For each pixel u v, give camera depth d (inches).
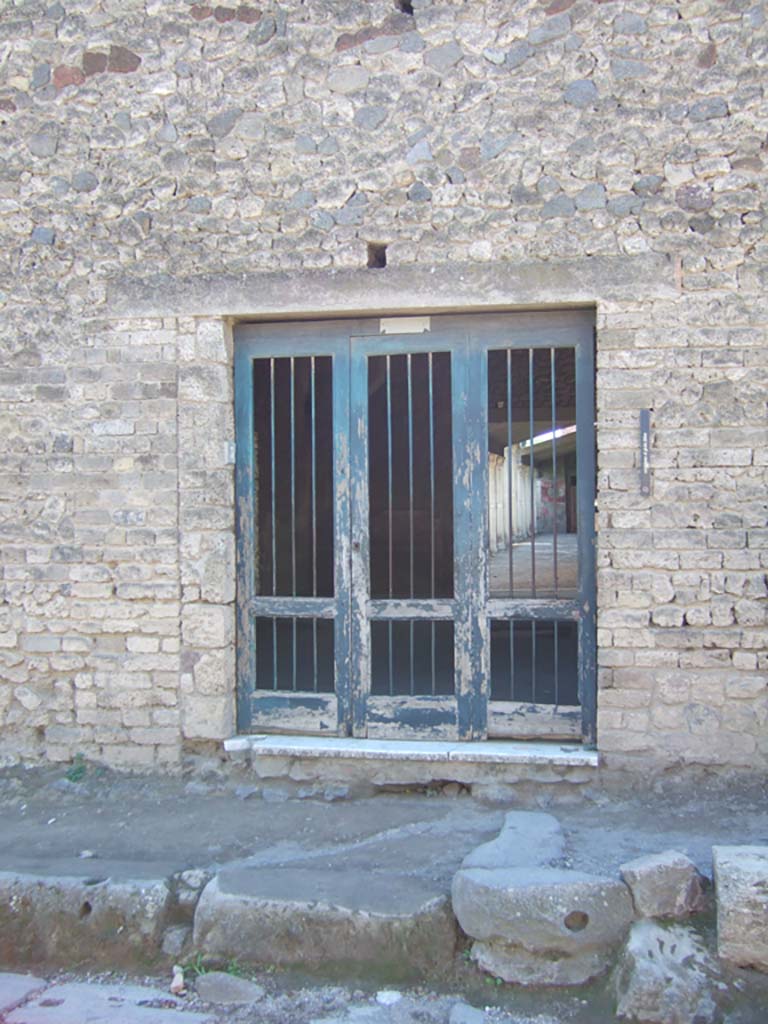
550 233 177.5
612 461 174.6
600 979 126.0
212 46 188.7
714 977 120.3
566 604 182.5
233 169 188.1
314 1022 123.2
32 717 193.8
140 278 190.9
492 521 187.0
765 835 153.7
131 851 159.9
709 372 171.9
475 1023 120.0
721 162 172.1
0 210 195.5
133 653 190.5
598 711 175.3
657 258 173.3
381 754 181.0
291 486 194.1
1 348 194.5
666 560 172.9
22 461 193.8
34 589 193.5
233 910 137.3
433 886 140.2
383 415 191.0
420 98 181.9
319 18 185.2
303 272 185.0
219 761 189.3
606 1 175.3
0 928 143.2
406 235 182.2
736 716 171.0
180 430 189.0
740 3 171.6
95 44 192.7
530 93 178.1
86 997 131.3
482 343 185.5
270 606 193.2
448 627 189.3
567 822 163.2
